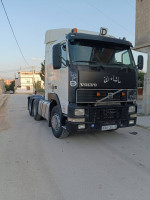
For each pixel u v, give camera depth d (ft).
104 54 16.12
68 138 18.74
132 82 16.87
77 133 20.52
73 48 15.23
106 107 15.71
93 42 15.88
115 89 16.02
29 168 12.14
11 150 15.31
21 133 20.62
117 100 16.16
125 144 17.08
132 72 16.84
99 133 20.62
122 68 16.29
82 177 11.05
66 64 15.16
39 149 15.60
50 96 19.85
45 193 9.44
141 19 32.78
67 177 11.03
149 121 26.18
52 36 20.43
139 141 17.99
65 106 16.05
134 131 21.65
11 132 21.01
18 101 63.05
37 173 11.48
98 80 15.24
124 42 16.98
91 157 14.05
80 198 9.05
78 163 12.97
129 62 17.26
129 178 11.00
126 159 13.73
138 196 9.26
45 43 21.57
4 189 9.76
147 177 11.13
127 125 16.97
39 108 25.17
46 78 21.61
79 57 15.19
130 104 17.25
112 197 9.14
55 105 19.98
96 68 15.20
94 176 11.19
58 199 8.97
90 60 15.46
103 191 9.64
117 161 13.37
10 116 31.71
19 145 16.57
